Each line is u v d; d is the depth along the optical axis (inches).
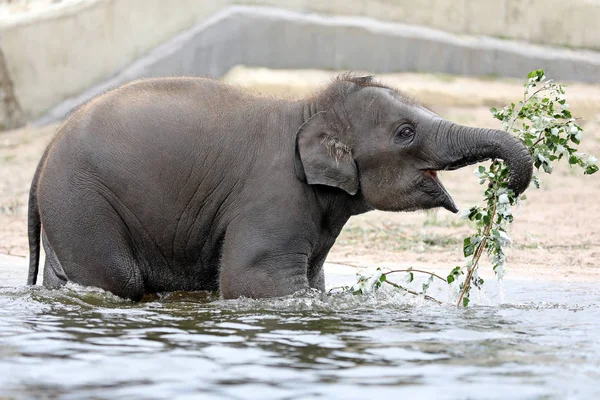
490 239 470.9
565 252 704.4
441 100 1264.8
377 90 478.6
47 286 510.6
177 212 482.3
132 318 440.5
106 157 478.3
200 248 489.4
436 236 768.3
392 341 391.5
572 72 1397.6
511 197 456.4
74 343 387.5
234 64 1331.2
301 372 342.0
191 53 1327.5
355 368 347.9
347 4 1374.3
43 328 417.4
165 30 1334.9
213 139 481.4
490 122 1181.7
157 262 492.1
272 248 468.1
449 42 1373.0
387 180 471.5
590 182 1069.8
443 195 472.7
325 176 466.6
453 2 1401.3
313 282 510.6
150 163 478.6
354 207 488.7
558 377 336.2
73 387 323.0
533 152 469.7
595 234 787.4
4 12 1405.0
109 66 1332.4
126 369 346.0
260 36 1333.7
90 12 1326.3
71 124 490.6
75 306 470.0
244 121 485.7
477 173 459.8
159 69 1323.8
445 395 314.5
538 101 490.3
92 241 478.9
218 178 479.5
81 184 479.2
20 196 991.6
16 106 1317.7
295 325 424.5
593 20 1443.2
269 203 470.9
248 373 340.5
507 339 396.8
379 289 515.8
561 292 540.7
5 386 323.9
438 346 382.9
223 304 468.8
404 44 1362.0
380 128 471.2
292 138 481.4
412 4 1391.5
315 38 1343.5
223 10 1346.0
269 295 465.1
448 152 459.5
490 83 1350.9
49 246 508.1
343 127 474.9
